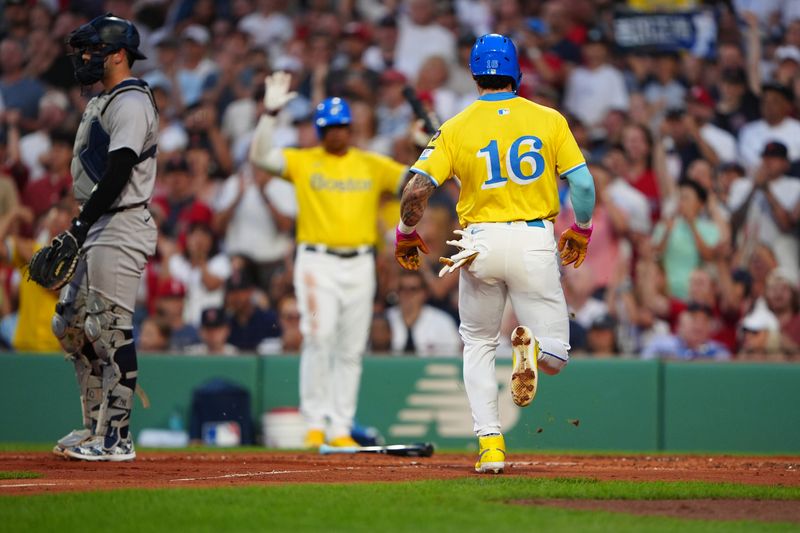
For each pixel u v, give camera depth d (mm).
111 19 21266
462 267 18922
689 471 21422
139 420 36156
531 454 28484
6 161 46969
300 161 29484
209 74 48438
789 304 40469
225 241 43625
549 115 18562
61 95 48469
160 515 13508
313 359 29656
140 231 21188
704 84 47625
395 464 22656
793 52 47469
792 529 12984
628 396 36281
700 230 42188
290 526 12766
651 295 41562
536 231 18375
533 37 48219
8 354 36219
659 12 48250
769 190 43594
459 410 36625
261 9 50750
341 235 29156
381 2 50750
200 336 40375
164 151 46469
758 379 36469
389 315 40500
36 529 12531
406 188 18594
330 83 46969
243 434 35656
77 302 21328
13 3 49281
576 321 40719
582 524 13031
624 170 44031
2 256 43188
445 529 12562
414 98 28391
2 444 32469
